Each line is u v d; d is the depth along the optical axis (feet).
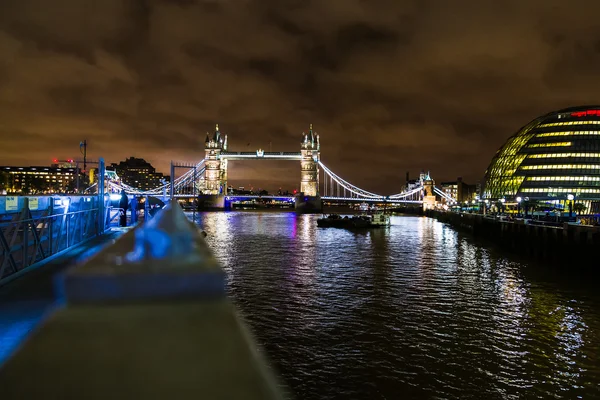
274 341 69.21
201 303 4.57
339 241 244.22
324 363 60.95
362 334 72.54
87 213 128.16
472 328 76.02
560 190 410.11
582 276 128.16
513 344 68.28
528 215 257.14
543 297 99.76
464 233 319.88
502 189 454.40
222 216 617.62
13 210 72.79
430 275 129.39
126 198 190.29
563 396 52.70
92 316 4.25
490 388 54.24
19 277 66.13
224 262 155.94
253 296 99.45
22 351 3.61
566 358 63.05
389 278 123.85
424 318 81.97
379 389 53.67
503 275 130.21
